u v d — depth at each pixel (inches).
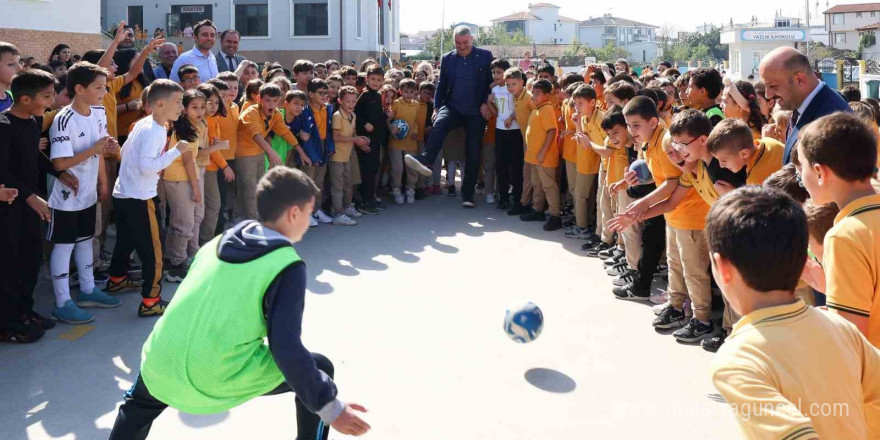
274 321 96.0
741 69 1895.9
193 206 237.0
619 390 160.6
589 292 233.3
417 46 4097.0
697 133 162.6
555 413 149.9
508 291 234.1
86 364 175.0
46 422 146.1
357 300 223.9
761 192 72.1
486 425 144.8
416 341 189.6
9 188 176.7
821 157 90.0
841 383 67.4
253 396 106.0
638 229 230.8
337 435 140.3
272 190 102.2
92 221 211.2
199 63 331.3
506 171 363.9
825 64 1457.9
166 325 102.3
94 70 197.9
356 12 1333.7
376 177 375.2
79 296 214.8
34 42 478.6
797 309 69.8
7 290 184.5
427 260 272.7
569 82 331.6
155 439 139.0
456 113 372.5
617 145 237.8
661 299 222.7
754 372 66.2
